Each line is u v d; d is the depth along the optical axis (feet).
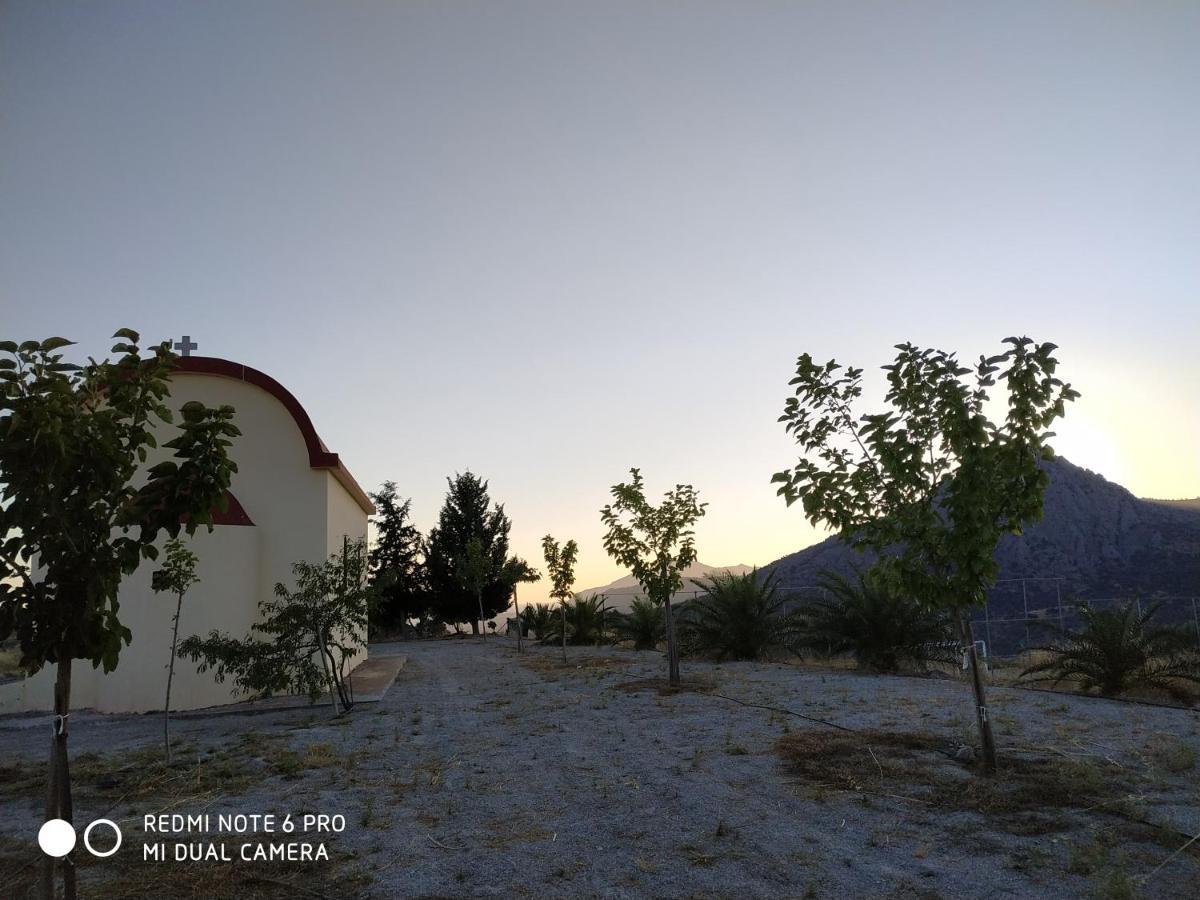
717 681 50.85
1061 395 24.64
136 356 15.14
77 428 13.52
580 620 101.81
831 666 58.18
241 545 50.49
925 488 25.67
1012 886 16.43
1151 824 19.81
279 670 39.32
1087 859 17.30
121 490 14.48
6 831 22.66
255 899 17.07
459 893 17.15
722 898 16.44
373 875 18.31
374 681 58.65
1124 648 39.60
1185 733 29.81
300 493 55.06
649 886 17.21
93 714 46.57
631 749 31.17
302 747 33.71
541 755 30.68
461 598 161.38
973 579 24.44
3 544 13.39
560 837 20.67
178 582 34.40
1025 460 24.48
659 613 84.33
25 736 39.81
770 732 33.04
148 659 46.91
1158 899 15.55
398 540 173.88
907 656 52.75
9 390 13.24
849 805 22.38
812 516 27.20
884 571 26.07
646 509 51.37
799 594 66.13
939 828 20.17
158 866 19.24
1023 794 22.54
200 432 15.20
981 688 25.44
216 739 36.52
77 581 13.67
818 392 27.71
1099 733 30.17
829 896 16.31
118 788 27.40
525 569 120.67
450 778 27.35
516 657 82.43
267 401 55.36
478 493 171.63
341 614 42.34
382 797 25.11
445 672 67.67
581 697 46.85
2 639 13.34
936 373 25.27
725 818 21.66
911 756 27.61
